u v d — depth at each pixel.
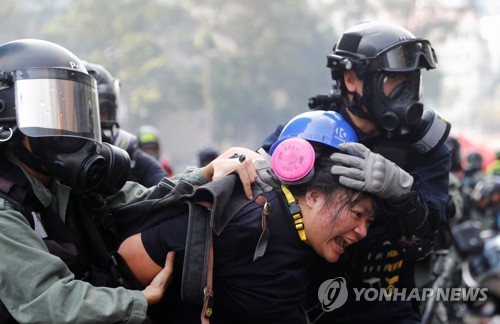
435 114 3.34
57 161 2.46
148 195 2.91
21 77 2.45
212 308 2.56
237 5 51.16
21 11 45.06
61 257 2.47
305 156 2.54
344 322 3.30
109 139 4.04
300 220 2.58
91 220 2.64
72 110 2.48
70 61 2.55
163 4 48.56
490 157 17.64
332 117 2.75
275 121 53.16
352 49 3.21
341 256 3.15
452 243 4.73
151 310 2.77
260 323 2.62
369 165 2.59
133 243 2.64
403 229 2.98
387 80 3.14
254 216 2.55
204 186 2.52
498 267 7.42
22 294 2.31
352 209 2.57
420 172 3.35
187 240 2.49
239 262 2.55
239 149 2.98
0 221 2.34
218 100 48.41
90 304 2.31
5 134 2.43
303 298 2.68
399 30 3.20
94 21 45.56
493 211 8.79
